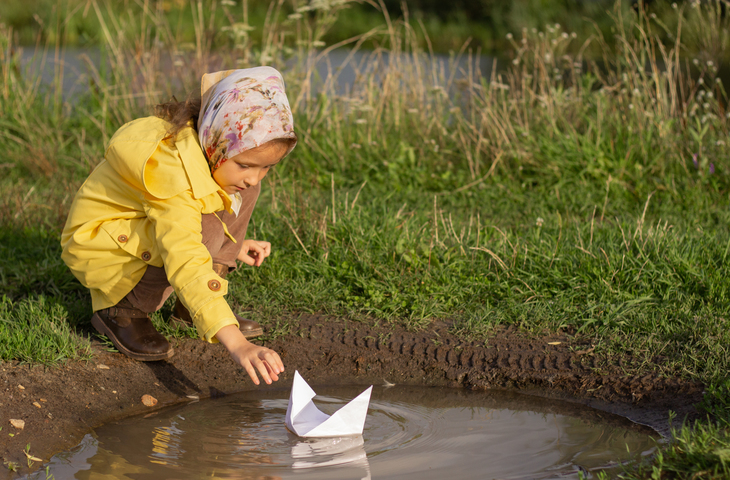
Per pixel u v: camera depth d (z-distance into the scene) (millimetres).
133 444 2389
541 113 6070
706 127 5316
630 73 6238
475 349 3107
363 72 7547
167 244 2395
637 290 3420
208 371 3010
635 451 2328
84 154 5824
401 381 3010
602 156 5438
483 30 21188
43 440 2381
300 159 5797
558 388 2873
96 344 3047
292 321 3348
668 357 2871
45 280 3615
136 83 6770
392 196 5199
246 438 2436
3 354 2781
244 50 6637
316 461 2252
